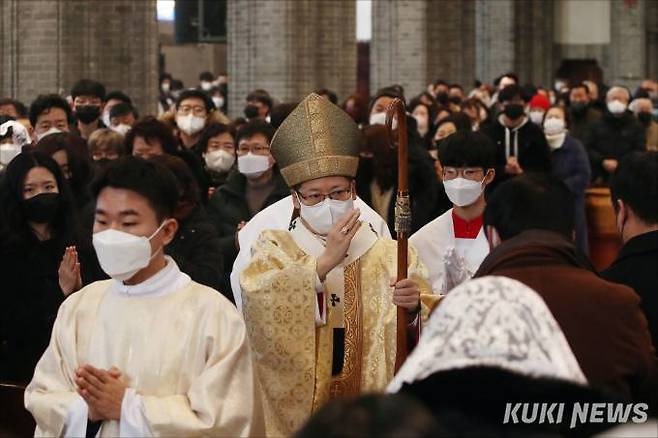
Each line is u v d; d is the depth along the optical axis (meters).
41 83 27.02
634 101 26.66
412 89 43.78
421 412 3.81
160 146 13.88
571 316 6.80
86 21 27.61
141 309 6.91
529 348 4.80
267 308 8.11
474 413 4.66
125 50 28.38
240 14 38.38
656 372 6.96
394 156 13.98
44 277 10.02
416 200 14.29
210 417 6.60
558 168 19.52
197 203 10.77
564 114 20.27
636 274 8.27
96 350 6.90
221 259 10.76
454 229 10.45
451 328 4.88
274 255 8.30
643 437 4.25
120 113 17.83
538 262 6.97
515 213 7.14
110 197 6.85
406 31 43.75
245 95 38.38
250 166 13.23
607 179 23.09
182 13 44.28
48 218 9.95
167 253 10.41
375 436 3.73
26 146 12.33
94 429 6.71
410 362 4.88
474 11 46.06
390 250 8.66
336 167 8.41
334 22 39.31
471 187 10.20
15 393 9.11
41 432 6.91
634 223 8.47
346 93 39.72
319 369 8.28
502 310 4.88
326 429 3.77
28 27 27.05
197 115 16.84
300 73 38.06
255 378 6.87
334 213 8.39
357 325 8.45
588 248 21.50
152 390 6.77
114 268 6.82
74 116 18.31
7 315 9.99
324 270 8.20
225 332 6.83
